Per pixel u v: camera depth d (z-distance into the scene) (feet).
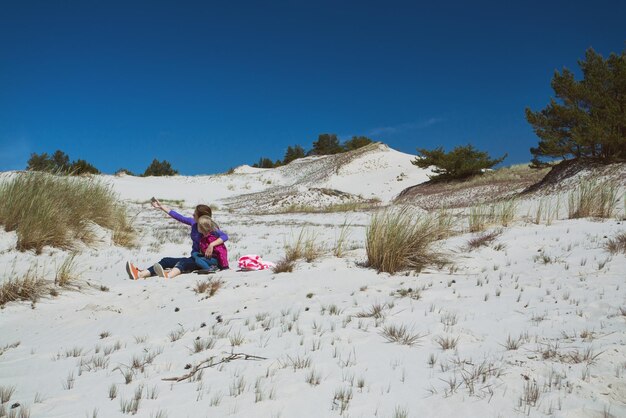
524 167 118.52
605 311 16.93
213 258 29.04
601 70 82.58
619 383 11.04
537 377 11.68
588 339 14.01
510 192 95.50
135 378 13.19
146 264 34.37
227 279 25.62
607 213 43.32
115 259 35.35
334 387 11.87
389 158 190.39
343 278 25.26
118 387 12.59
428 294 20.98
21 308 21.50
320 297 21.45
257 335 16.42
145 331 18.02
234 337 16.17
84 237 38.83
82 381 13.17
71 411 11.21
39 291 23.22
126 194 153.17
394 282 24.04
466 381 11.68
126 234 43.62
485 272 25.48
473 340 14.89
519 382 11.47
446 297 20.53
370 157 192.75
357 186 160.35
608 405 10.23
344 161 192.65
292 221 81.97
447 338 14.90
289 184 198.90
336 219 84.33
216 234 28.96
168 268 29.40
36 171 42.60
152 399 11.70
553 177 83.82
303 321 17.84
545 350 13.37
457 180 121.49
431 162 128.26
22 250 32.91
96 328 18.85
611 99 80.59
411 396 11.25
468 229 40.55
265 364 13.66
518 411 10.21
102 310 21.26
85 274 29.09
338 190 143.74
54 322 19.92
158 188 172.76
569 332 14.97
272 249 41.14
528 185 97.25
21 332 18.70
